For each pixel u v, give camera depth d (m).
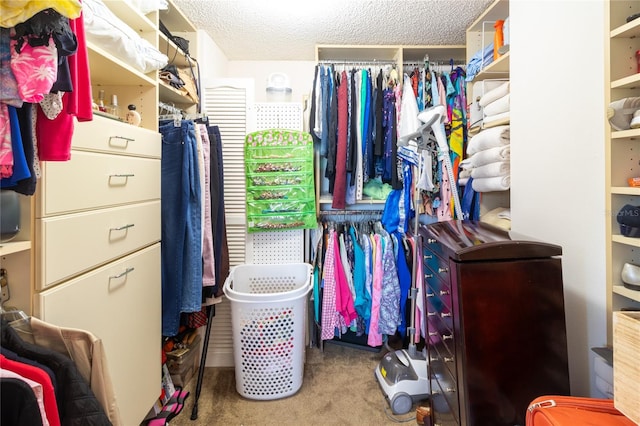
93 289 1.07
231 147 2.09
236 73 2.77
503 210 1.83
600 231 1.04
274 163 2.07
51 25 0.62
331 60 2.61
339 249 2.17
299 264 2.05
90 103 0.86
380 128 2.19
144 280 1.38
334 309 2.10
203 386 1.83
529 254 0.97
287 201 2.07
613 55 0.98
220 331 2.05
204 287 1.76
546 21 1.26
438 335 1.23
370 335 2.07
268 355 1.69
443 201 2.17
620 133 0.95
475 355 0.94
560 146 1.20
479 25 2.09
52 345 0.84
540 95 1.30
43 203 0.87
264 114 2.16
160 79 1.67
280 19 2.08
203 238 1.72
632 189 0.91
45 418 0.63
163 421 1.49
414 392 1.62
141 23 1.45
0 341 0.73
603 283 1.03
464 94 2.24
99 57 1.15
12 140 0.67
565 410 0.74
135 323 1.30
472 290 0.95
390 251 2.10
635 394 0.58
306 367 2.04
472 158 1.83
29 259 0.87
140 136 1.34
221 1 1.88
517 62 1.45
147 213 1.40
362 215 2.64
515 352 0.96
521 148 1.43
